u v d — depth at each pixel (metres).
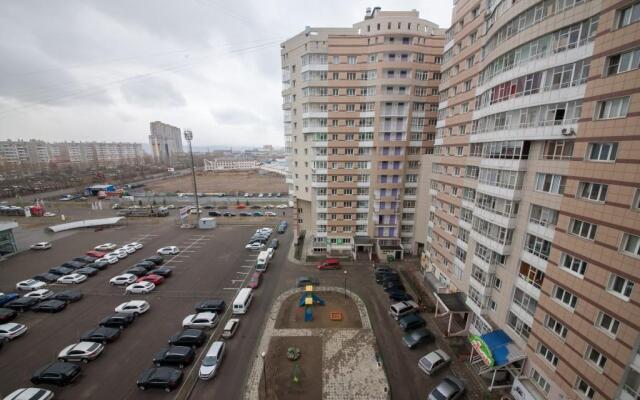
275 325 32.44
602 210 16.08
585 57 17.59
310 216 58.34
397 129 47.75
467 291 31.38
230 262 50.19
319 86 47.22
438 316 33.97
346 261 50.22
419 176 49.16
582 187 17.58
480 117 28.17
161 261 49.97
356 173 50.47
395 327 32.25
